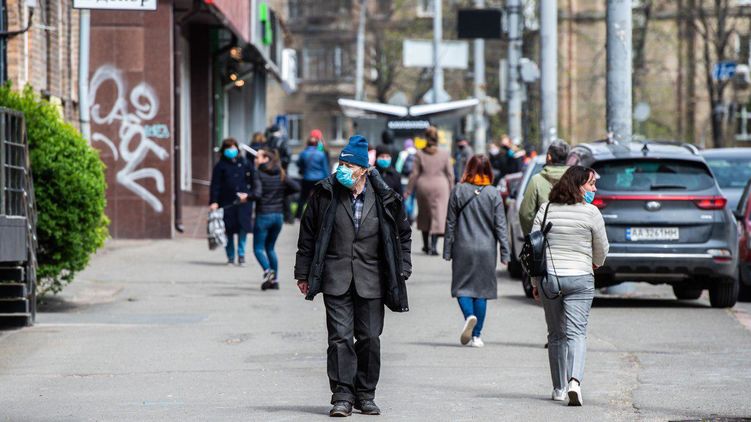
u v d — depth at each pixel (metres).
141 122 69.44
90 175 40.50
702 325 38.31
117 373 29.95
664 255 41.50
